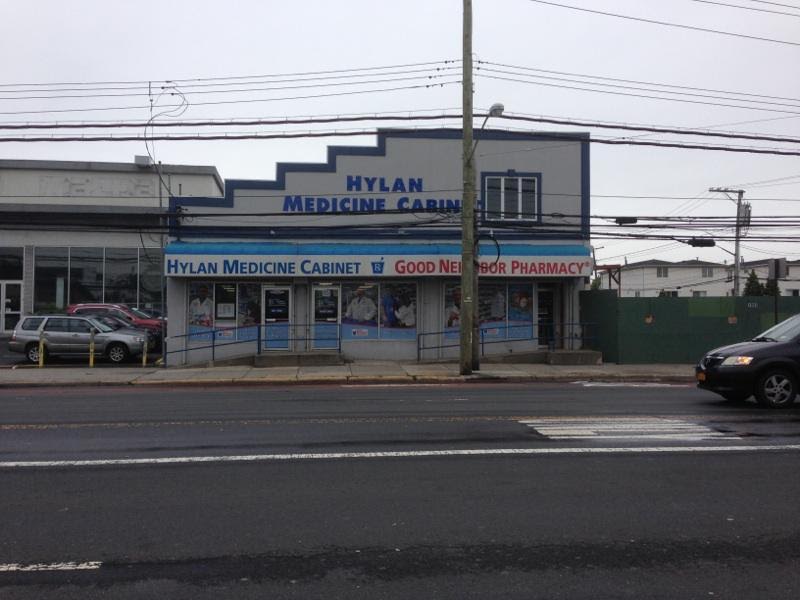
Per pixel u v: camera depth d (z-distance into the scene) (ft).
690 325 70.64
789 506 19.69
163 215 69.77
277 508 19.53
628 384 56.39
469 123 60.13
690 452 26.55
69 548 16.49
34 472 23.66
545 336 74.84
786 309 71.82
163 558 15.84
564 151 74.43
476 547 16.51
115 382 56.65
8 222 84.38
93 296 111.45
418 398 44.88
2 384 55.83
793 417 35.12
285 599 13.73
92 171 116.67
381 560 15.72
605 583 14.47
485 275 70.33
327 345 72.69
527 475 23.03
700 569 15.20
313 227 72.08
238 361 69.46
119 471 23.77
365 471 23.62
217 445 28.12
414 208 72.64
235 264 68.69
